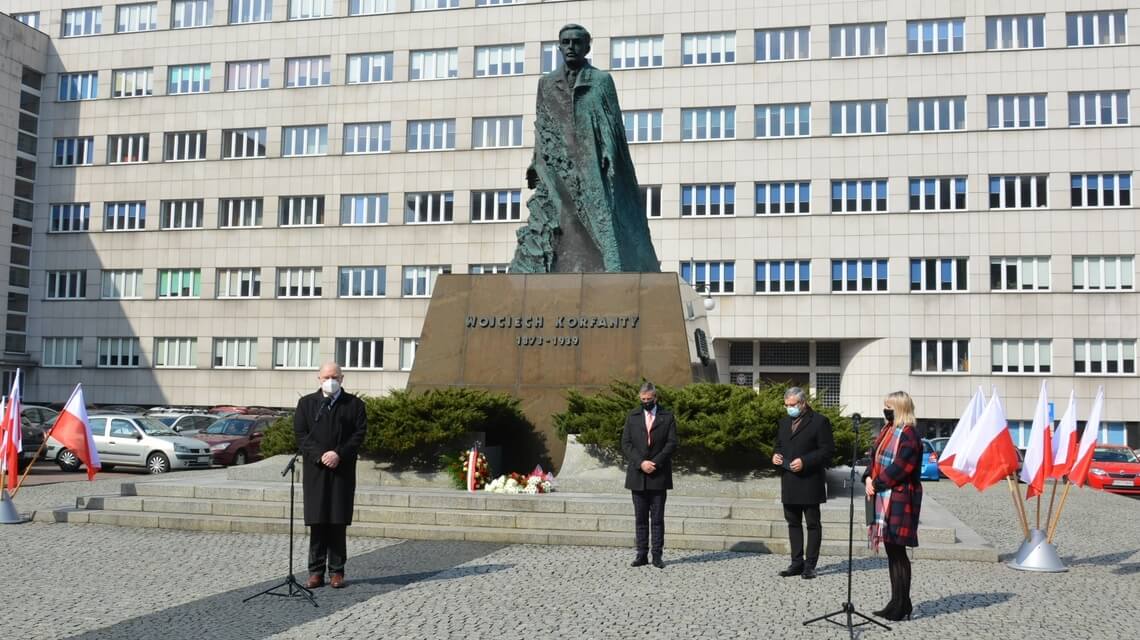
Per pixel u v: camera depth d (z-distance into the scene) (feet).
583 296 55.88
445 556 37.65
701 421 46.19
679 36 157.58
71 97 182.50
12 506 47.32
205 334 173.47
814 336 150.10
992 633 26.45
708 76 156.15
